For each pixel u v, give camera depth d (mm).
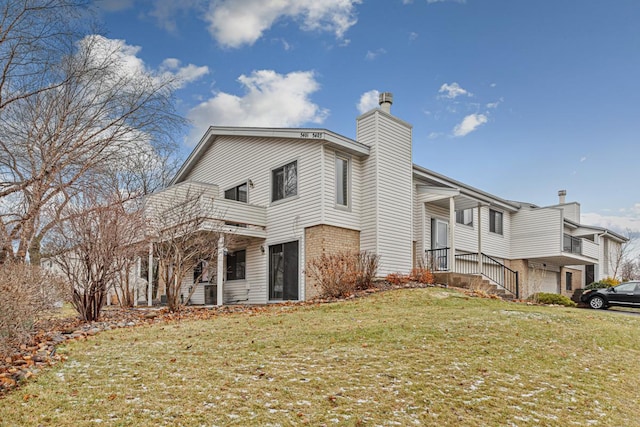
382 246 14852
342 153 15102
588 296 18297
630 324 10320
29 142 10133
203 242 13078
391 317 9406
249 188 17125
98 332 8312
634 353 7867
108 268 10078
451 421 4605
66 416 4141
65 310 13469
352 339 7492
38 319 8445
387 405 4844
